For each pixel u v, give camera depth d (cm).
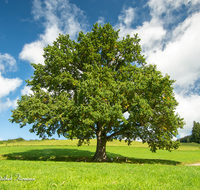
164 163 2530
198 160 3134
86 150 3947
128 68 2384
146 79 2025
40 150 3809
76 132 2055
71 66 2419
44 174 903
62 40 2530
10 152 3459
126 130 2400
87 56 2322
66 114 1956
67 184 727
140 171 1099
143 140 2523
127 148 4809
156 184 797
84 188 689
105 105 1808
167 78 1905
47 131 2167
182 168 1347
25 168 1118
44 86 2516
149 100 1986
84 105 1898
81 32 2412
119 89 2000
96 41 2441
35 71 2430
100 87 1994
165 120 2105
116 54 2564
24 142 5847
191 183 838
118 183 773
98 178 862
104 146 2462
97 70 2116
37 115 1975
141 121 2127
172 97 2178
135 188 716
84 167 1224
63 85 2402
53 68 2362
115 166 1336
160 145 2472
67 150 3878
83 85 1833
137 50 2548
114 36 2538
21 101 2120
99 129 2458
